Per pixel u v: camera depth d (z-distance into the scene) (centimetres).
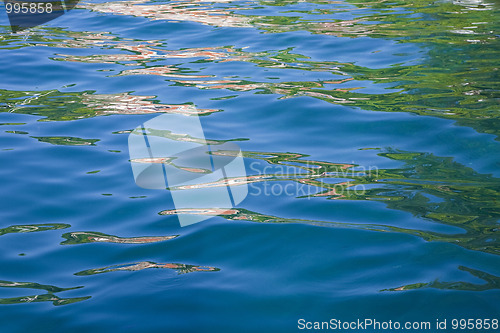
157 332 375
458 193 535
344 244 467
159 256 462
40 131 714
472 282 412
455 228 481
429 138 652
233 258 456
